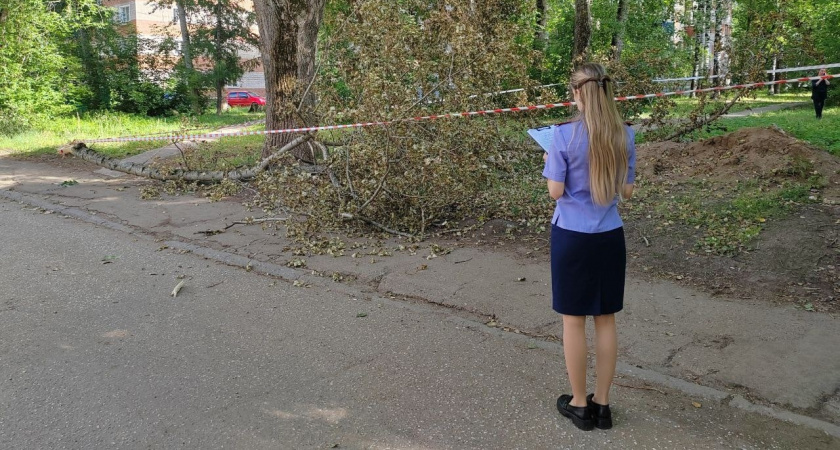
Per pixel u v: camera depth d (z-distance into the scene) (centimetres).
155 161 1238
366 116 687
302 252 655
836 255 525
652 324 457
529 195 785
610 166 315
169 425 346
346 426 343
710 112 1055
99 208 893
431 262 613
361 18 769
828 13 2178
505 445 323
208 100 3138
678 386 376
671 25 3047
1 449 325
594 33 2362
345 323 487
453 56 713
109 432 340
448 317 493
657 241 603
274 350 441
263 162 911
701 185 731
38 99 1889
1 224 821
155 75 2800
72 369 414
